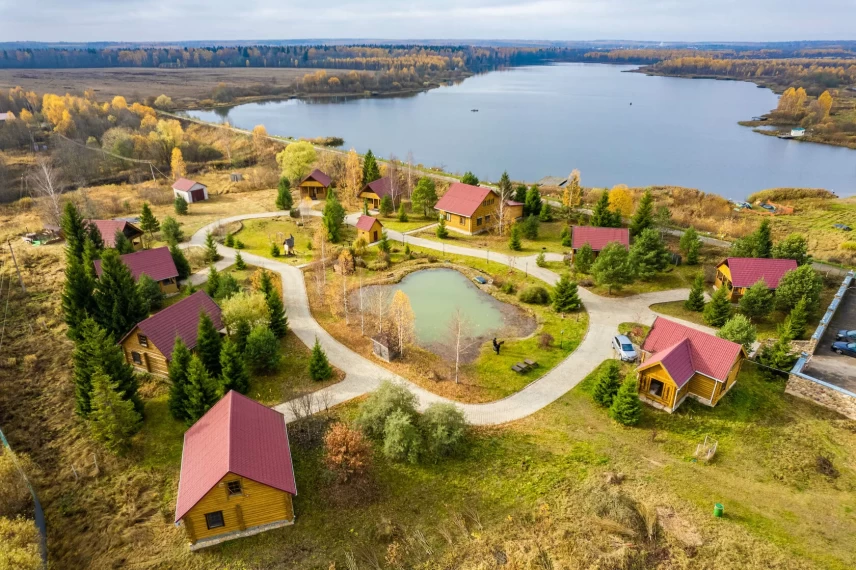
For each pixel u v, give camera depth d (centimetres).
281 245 6838
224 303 4534
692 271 5972
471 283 5834
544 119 19012
